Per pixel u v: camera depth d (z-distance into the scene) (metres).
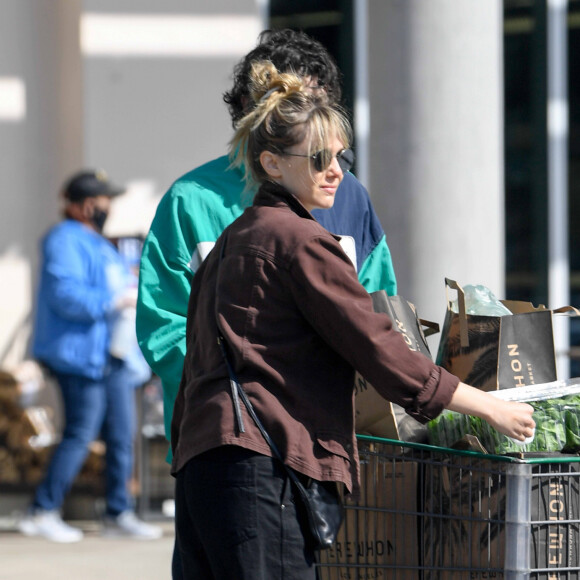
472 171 18.30
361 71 27.86
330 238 8.03
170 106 25.83
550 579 8.53
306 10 27.56
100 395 20.66
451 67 18.19
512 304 10.15
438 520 8.76
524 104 29.00
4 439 22.73
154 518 22.09
